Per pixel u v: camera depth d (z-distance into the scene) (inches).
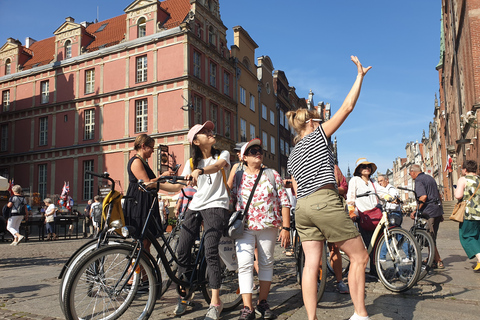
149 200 148.6
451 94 1248.2
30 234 767.1
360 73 109.7
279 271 232.7
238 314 144.3
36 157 1115.3
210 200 139.0
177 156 912.3
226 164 139.9
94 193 1009.5
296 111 126.3
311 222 113.9
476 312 141.9
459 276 209.9
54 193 1069.8
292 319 134.6
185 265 139.9
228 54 1148.5
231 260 144.9
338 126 113.8
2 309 150.9
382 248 185.5
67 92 1086.4
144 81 981.2
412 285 170.2
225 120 1106.1
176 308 140.3
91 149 1023.6
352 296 112.5
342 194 201.2
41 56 1211.2
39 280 216.7
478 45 630.5
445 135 1727.4
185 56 929.5
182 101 922.1
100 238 122.0
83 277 115.0
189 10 1003.9
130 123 979.3
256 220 138.0
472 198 221.9
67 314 110.0
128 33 1016.2
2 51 1227.9
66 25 1112.8
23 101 1165.1
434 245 199.9
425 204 240.7
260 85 1341.0
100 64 1043.9
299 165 117.5
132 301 125.8
